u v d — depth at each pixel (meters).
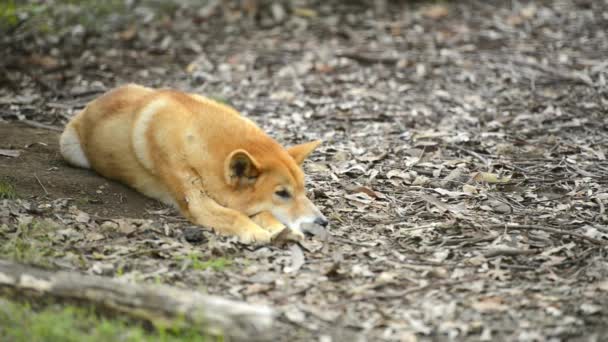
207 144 9.78
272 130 13.67
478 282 8.36
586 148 12.70
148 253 8.82
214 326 6.80
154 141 10.06
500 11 20.36
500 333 7.40
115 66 16.62
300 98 15.22
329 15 20.03
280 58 17.36
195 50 17.81
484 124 13.95
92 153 10.86
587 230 9.66
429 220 10.06
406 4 20.81
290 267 8.67
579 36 18.56
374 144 12.98
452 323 7.54
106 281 7.18
